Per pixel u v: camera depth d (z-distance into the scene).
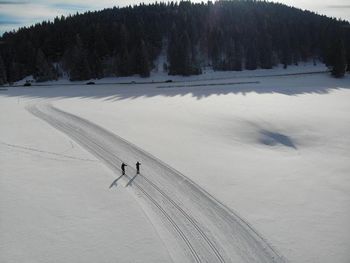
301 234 25.81
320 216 28.22
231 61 115.81
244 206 29.44
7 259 22.70
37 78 106.12
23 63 114.19
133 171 35.72
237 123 54.09
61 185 32.38
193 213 28.34
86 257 23.09
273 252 23.89
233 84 93.00
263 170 36.91
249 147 44.69
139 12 147.00
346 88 90.88
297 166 38.53
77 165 36.84
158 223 26.98
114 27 120.19
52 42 121.06
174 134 48.09
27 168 35.84
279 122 55.22
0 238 24.70
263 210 28.89
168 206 29.33
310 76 106.81
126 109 62.72
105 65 108.50
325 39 130.25
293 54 126.25
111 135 46.78
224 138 47.47
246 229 26.33
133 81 101.12
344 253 23.80
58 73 110.88
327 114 60.94
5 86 96.31
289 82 97.62
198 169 36.47
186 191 31.81
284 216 28.09
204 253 23.78
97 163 37.47
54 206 28.81
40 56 105.56
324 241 25.06
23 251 23.50
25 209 28.31
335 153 43.31
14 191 31.08
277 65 122.44
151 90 85.00
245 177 34.94
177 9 149.75
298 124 54.56
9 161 37.44
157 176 34.69
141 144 43.47
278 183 33.88
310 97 77.38
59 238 24.89
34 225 26.28
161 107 64.88
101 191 31.39
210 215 28.09
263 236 25.50
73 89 88.12
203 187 32.50
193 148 42.84
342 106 68.00
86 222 26.75
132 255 23.38
